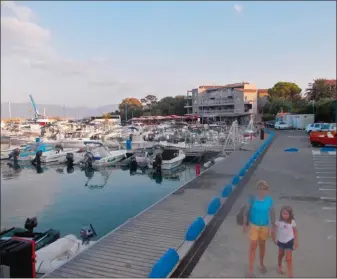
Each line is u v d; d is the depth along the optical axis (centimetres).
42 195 1988
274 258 688
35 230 1341
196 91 10350
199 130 4353
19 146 3697
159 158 2775
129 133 4609
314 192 1312
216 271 650
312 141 2948
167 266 638
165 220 1012
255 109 9425
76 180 2581
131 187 2286
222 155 2975
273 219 605
